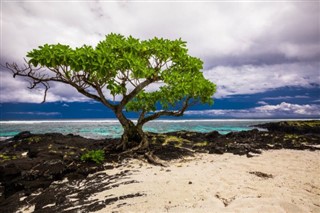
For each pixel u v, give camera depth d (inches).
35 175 379.2
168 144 617.9
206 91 495.8
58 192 311.3
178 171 365.7
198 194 254.2
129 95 503.5
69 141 742.5
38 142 753.0
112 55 395.2
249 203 220.8
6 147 749.3
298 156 482.6
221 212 205.2
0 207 304.2
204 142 695.7
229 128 2034.9
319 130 1406.3
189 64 502.9
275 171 355.3
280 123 1726.1
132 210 222.7
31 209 281.4
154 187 283.6
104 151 526.0
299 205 219.3
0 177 401.7
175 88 450.3
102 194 278.1
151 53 472.4
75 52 387.5
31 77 426.0
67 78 431.8
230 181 301.4
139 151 505.4
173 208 220.1
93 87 468.8
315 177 321.7
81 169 397.1
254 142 691.4
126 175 355.6
